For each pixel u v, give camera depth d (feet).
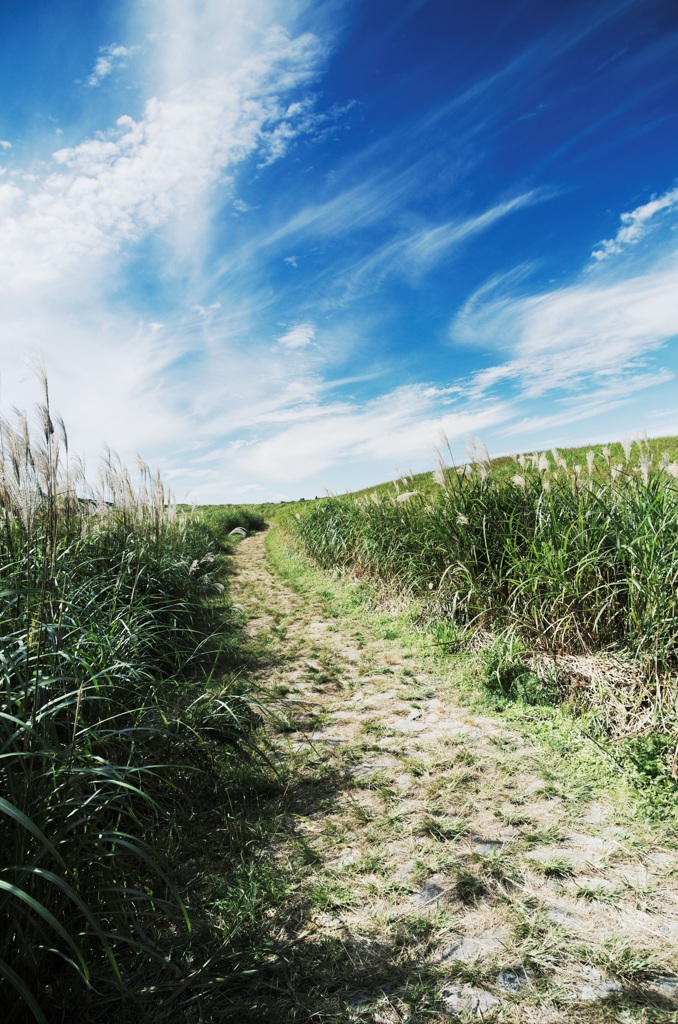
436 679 17.70
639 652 14.20
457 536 21.66
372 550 30.91
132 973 7.14
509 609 17.98
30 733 7.16
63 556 15.30
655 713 12.83
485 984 6.94
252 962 7.36
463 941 7.67
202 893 8.71
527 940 7.57
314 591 33.40
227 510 92.12
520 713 14.44
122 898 7.43
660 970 7.00
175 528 32.30
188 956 7.45
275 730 14.96
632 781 11.22
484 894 8.54
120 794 8.02
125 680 12.46
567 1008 6.56
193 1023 6.44
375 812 11.00
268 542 62.49
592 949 7.34
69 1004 6.56
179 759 11.62
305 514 51.26
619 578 16.21
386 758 13.12
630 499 17.24
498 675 15.96
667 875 8.71
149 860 7.17
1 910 6.35
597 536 16.88
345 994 6.90
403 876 9.07
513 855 9.37
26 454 10.66
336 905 8.46
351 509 37.99
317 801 11.51
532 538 19.34
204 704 13.33
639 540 15.05
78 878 7.20
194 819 10.71
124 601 18.40
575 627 16.37
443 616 21.97
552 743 12.91
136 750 10.39
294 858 9.68
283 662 20.81
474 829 10.18
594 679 14.46
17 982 5.29
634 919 7.88
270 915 8.32
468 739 13.58
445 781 11.76
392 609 26.17
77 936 7.00
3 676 8.19
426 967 7.24
